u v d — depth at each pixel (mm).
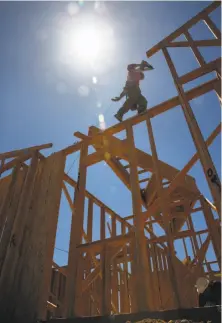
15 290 3500
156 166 3400
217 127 3643
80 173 4273
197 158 3650
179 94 3480
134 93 5270
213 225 4688
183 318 2123
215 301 2697
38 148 4953
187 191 5457
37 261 3680
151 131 3816
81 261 3443
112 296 6320
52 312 6391
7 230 4047
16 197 4488
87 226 6066
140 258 2838
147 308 2496
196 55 3641
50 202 4195
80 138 4695
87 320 2596
